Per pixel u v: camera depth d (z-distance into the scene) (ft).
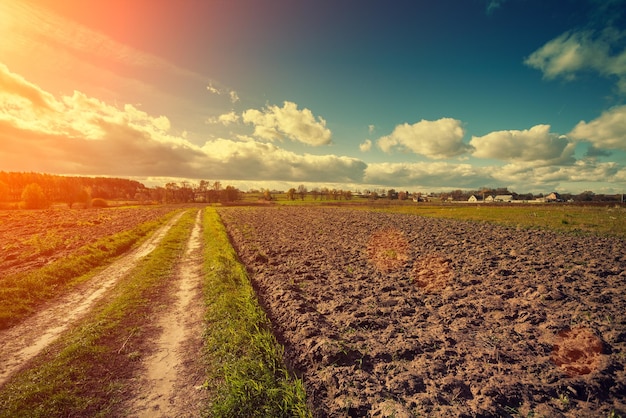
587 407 17.97
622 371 20.95
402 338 26.12
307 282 42.93
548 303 33.88
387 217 153.58
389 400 18.48
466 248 66.44
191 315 33.78
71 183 370.32
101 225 116.67
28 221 129.49
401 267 51.26
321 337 25.89
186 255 67.72
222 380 21.61
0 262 53.88
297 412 17.66
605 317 29.45
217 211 217.56
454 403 18.24
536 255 57.62
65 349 25.04
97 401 19.35
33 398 19.21
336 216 162.61
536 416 17.12
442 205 301.43
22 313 33.99
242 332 27.22
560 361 22.34
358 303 34.91
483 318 30.71
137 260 61.41
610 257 54.70
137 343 27.25
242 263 56.54
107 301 38.29
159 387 20.99
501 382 19.97
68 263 51.06
